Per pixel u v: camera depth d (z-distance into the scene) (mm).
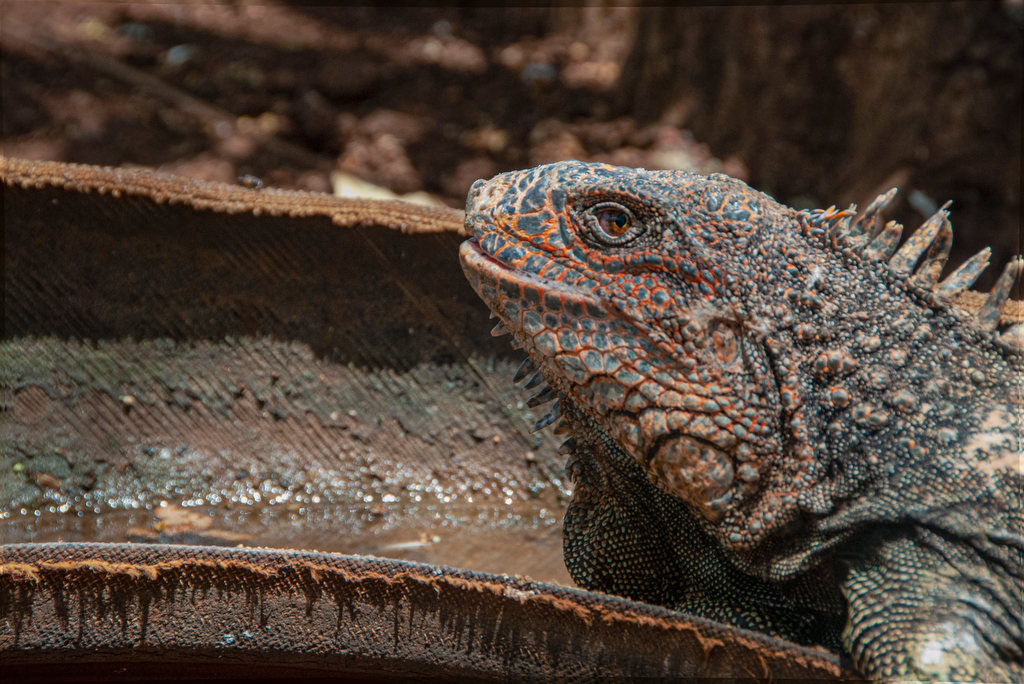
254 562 3068
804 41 9258
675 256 3064
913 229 8297
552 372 3264
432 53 12875
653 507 3457
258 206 4879
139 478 5008
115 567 3080
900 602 2848
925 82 8523
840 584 3061
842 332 3117
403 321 5043
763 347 3074
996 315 3363
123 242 4965
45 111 10609
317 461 5105
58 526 4711
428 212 4805
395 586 3049
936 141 8508
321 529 4809
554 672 3014
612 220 3117
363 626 3102
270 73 11820
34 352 5035
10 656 3170
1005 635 2768
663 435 3076
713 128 10195
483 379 5051
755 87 9664
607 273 3105
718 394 3041
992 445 3002
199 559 3070
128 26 13047
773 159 9531
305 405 5141
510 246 3203
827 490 3020
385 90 11727
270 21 13867
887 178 8711
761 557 3166
